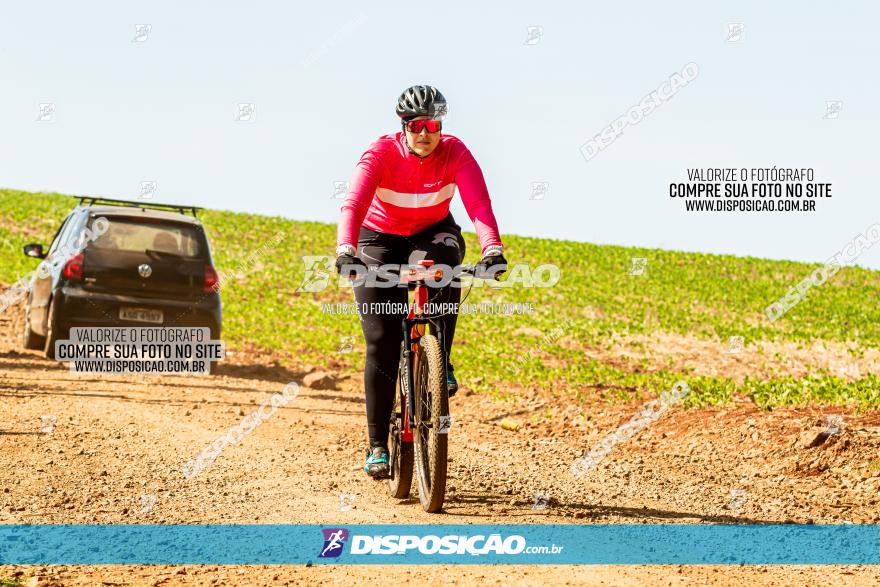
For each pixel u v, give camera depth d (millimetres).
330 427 18922
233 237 93875
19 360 26094
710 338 46438
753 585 9180
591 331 46156
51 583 8539
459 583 8930
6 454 14375
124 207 27109
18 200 101875
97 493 12344
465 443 18172
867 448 15727
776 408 20625
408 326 12031
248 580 8922
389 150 11773
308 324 45281
